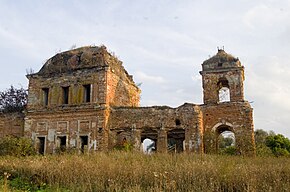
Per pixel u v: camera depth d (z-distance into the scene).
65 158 21.50
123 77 36.69
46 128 33.72
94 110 31.97
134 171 15.12
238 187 12.90
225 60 32.69
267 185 12.42
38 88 35.41
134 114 31.86
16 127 36.25
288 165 16.61
